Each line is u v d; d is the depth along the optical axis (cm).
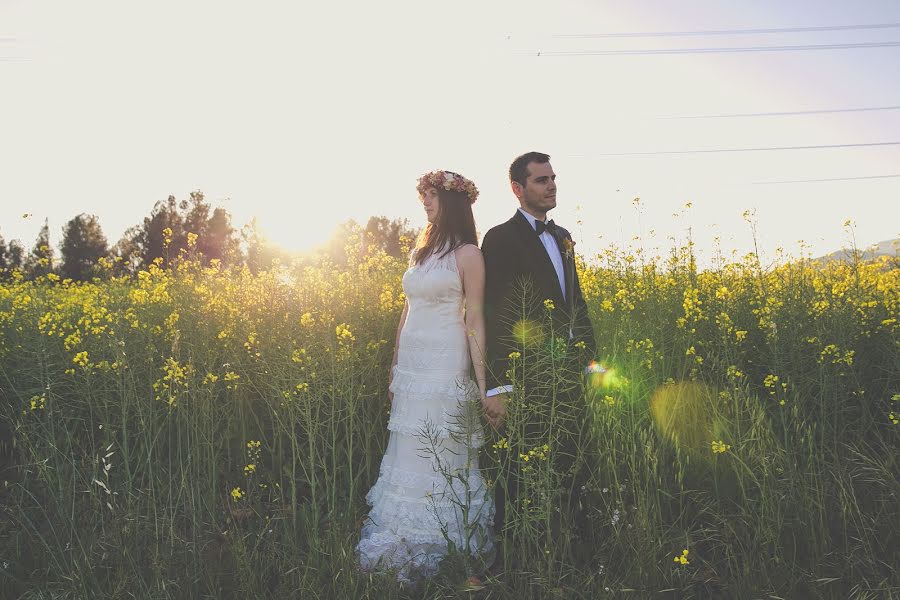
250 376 375
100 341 365
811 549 258
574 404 305
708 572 268
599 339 385
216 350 365
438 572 281
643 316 393
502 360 296
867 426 313
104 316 383
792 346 326
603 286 487
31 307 436
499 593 263
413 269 319
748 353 366
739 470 287
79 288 641
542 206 313
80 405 354
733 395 305
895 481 275
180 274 509
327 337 310
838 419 320
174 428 356
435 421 305
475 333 304
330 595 256
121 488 301
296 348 323
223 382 362
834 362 315
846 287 388
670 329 386
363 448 352
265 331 378
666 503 296
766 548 261
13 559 275
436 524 297
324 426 349
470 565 279
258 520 300
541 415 289
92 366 329
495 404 298
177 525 297
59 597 248
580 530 297
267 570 267
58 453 314
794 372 319
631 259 518
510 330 297
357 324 382
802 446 288
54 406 339
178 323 380
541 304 301
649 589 253
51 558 270
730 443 291
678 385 333
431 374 307
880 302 380
